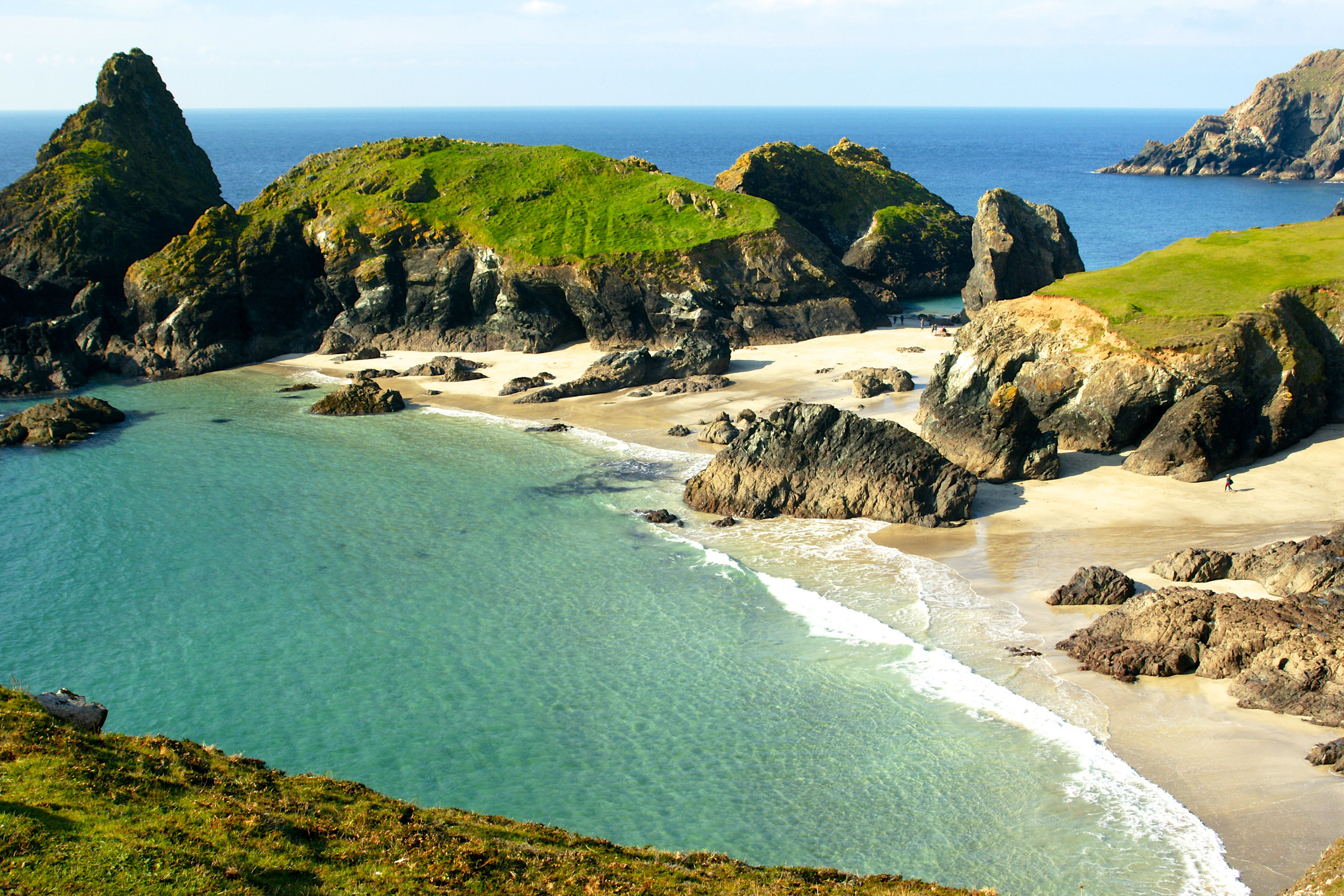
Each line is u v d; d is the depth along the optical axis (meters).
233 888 16.27
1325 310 59.19
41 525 50.75
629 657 36.97
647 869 21.30
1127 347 56.19
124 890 15.35
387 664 36.66
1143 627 34.81
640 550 47.00
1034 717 31.23
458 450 63.06
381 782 29.33
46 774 18.36
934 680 33.94
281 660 36.94
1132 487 51.34
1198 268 65.00
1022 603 39.47
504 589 43.00
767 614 40.00
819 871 22.95
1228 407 52.78
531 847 21.30
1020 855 25.17
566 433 66.12
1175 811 26.33
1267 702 30.86
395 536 49.16
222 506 53.56
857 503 50.16
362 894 17.23
